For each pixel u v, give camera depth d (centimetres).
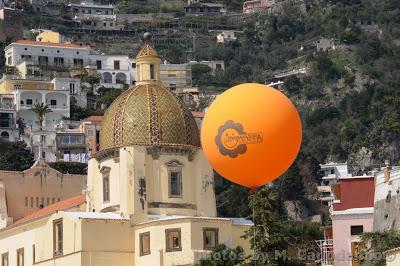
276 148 16925
